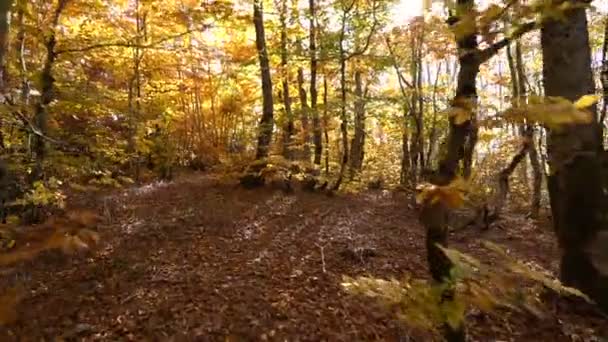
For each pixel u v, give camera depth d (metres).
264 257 8.54
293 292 6.87
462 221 10.91
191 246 9.04
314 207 12.77
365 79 18.83
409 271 7.98
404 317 1.99
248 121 21.34
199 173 19.22
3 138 7.88
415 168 15.97
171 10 11.45
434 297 1.98
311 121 15.34
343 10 14.16
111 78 14.95
